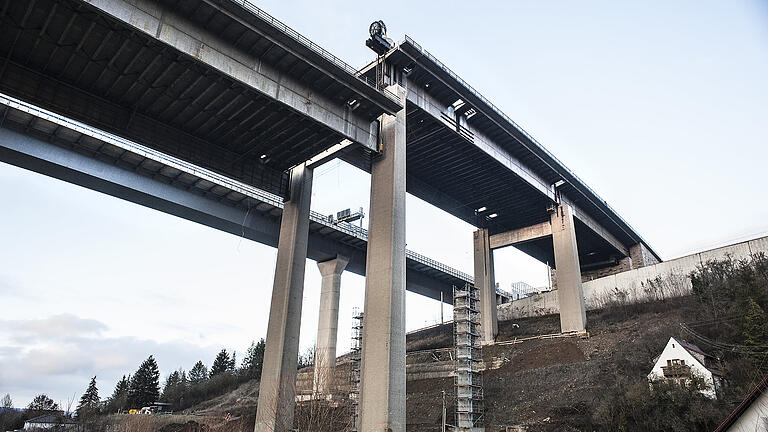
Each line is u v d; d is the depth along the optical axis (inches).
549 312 2834.6
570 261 2436.0
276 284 1676.9
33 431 2613.2
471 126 2052.2
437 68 1769.2
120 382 4729.3
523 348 2261.3
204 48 1203.9
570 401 1551.4
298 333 1614.2
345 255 2506.2
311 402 1795.0
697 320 1802.4
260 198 2055.9
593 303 2677.2
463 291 1915.6
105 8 1045.2
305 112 1397.6
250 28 1228.5
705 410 1196.5
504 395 1784.0
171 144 1530.5
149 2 1125.1
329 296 2449.6
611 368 1680.6
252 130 1557.6
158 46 1203.2
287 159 1747.0
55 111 1325.0
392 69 1718.8
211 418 2272.4
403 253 1465.3
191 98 1409.9
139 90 1378.0
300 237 1716.3
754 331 1461.6
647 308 2322.8
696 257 2305.6
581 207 2812.5
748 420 777.6
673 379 1369.3
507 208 2691.9
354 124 1535.4
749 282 1754.4
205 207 2009.1
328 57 1396.4
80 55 1247.5
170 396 4018.2
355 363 2199.8
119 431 2345.0
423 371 2204.7
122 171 1804.9
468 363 1750.7
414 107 1769.2
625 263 3316.9
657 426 1247.5
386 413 1255.5
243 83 1268.5
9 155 1594.5
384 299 1384.1
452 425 1626.5
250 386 3467.0
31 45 1219.9
